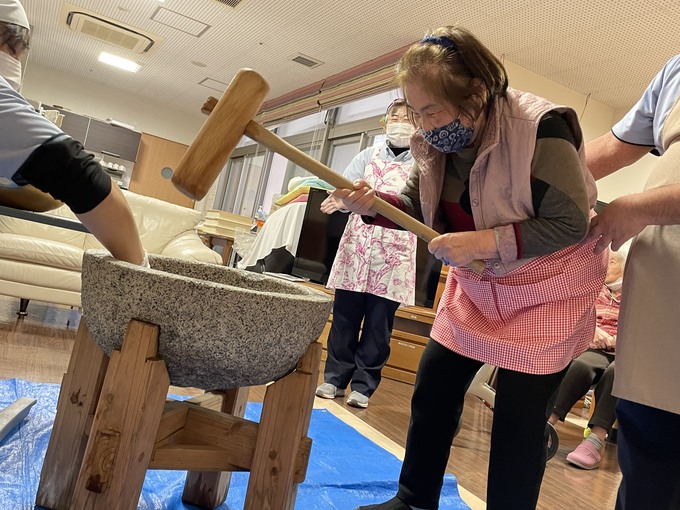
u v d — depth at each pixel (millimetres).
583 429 3549
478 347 1170
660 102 1179
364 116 6555
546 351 1097
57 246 3225
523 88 4992
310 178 4797
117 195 1082
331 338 2959
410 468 1287
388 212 1161
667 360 1002
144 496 1334
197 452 1072
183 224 4090
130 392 931
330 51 5984
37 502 1152
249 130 1003
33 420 1589
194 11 5703
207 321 919
